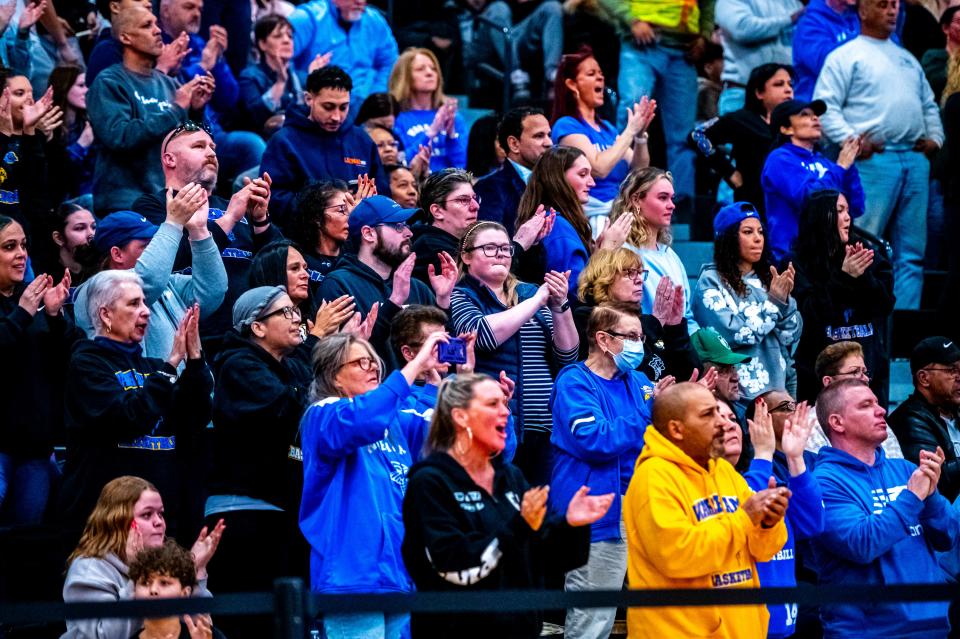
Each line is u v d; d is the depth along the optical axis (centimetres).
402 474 1504
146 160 2147
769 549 1395
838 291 2116
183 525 1664
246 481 1572
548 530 1277
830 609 1650
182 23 2561
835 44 2716
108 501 1509
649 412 1650
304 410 1569
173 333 1750
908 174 2611
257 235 1931
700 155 2559
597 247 1925
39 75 2528
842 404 1672
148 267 1703
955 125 2406
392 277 1825
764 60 2852
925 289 2689
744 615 1404
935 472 1616
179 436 1645
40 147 2058
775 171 2319
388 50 2973
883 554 1641
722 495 1436
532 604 1134
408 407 1565
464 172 1958
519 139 2148
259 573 1570
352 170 2225
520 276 1920
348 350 1468
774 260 2128
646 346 1780
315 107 2198
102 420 1571
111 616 1067
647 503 1389
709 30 2936
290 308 1608
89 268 1852
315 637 1416
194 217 1745
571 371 1644
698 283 2016
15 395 1709
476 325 1705
